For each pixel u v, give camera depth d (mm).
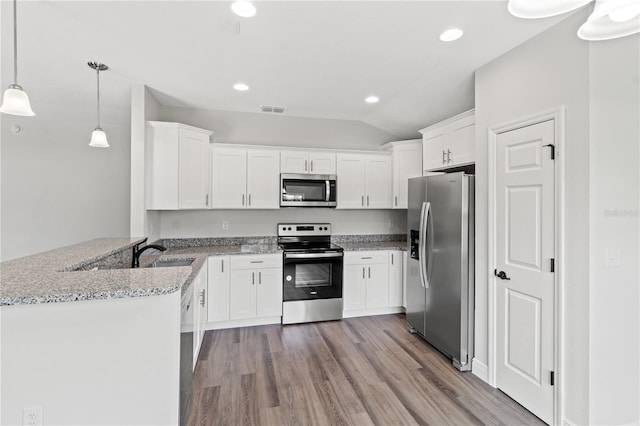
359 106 3775
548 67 1950
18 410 1209
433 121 3928
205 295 3143
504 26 1979
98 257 1952
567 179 1831
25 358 1211
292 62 2572
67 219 4102
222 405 2105
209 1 1788
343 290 3783
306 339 3184
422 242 3076
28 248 3998
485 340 2445
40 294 1204
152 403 1320
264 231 4156
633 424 1811
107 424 1282
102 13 1896
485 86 2479
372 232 4551
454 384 2389
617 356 1776
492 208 2363
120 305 1289
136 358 1304
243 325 3525
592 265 1728
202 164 3523
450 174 2752
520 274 2135
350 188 4129
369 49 2346
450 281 2734
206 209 3930
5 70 2691
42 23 1995
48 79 2883
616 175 1763
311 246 4020
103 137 2746
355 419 1981
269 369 2578
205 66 2646
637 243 1800
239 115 4043
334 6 1830
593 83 1717
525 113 2111
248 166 3789
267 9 1858
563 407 1850
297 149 3949
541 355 1979
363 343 3098
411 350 2953
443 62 2516
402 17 1932
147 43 2258
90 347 1265
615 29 1233
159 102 3609
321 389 2301
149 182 3131
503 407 2113
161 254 3184
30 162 4004
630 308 1796
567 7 1189
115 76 2838
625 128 1774
